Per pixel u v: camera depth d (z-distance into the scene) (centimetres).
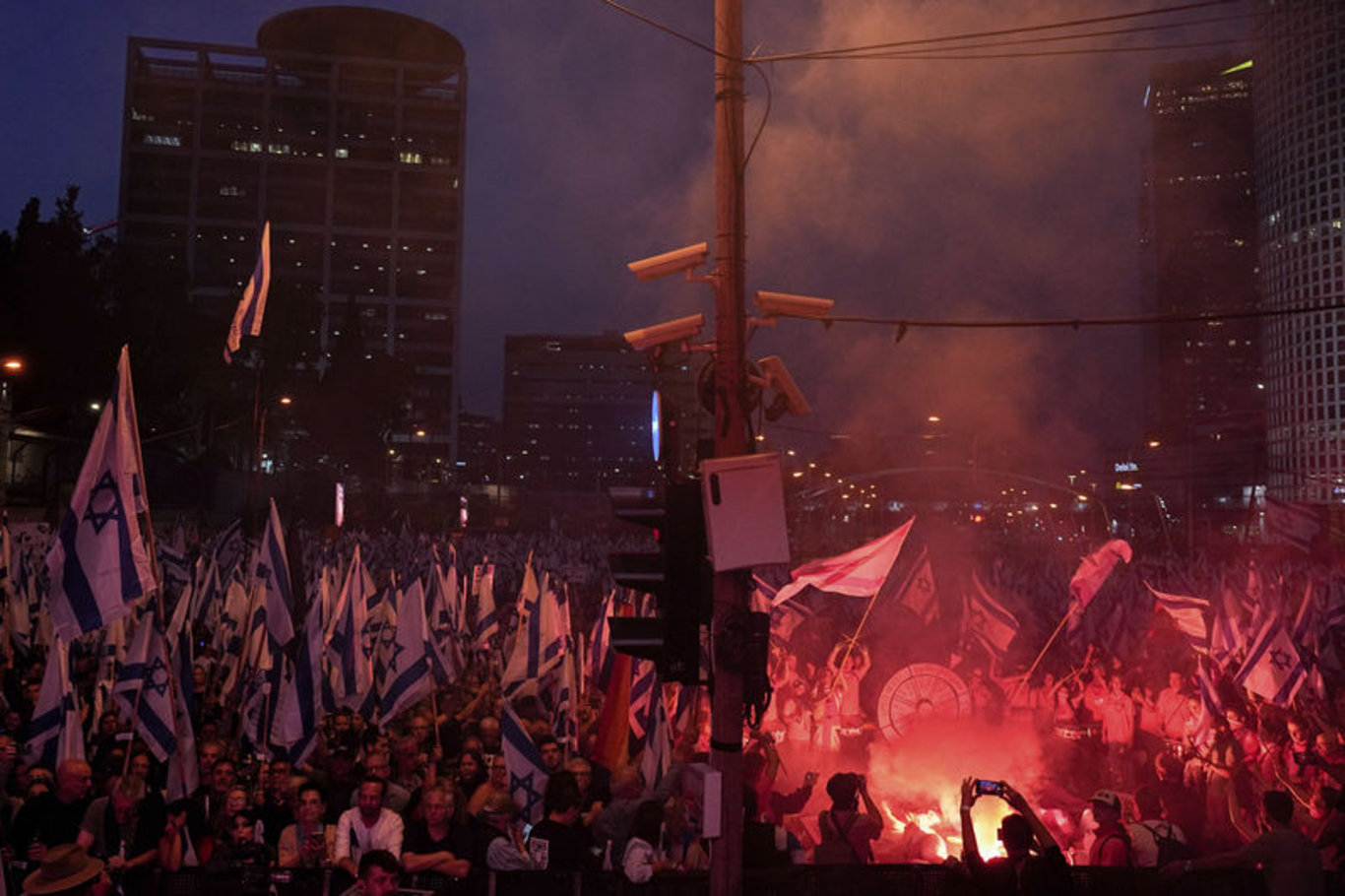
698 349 696
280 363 7894
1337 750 1270
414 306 16375
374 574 3372
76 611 852
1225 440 15925
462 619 2030
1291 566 3519
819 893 787
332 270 16150
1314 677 1698
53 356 5697
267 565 1264
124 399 880
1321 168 17250
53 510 4716
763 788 1095
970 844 693
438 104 16588
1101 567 1925
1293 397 17425
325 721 1319
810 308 686
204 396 7112
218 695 1556
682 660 631
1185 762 1286
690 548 638
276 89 16100
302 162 16112
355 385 10231
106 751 1127
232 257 15838
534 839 824
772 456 633
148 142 15750
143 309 6481
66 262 5956
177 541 2652
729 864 633
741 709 646
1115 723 1527
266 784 967
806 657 2384
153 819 842
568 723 1391
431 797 804
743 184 694
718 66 700
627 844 816
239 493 6675
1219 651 1753
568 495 12656
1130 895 790
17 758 973
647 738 1146
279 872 757
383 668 1738
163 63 15938
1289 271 17700
